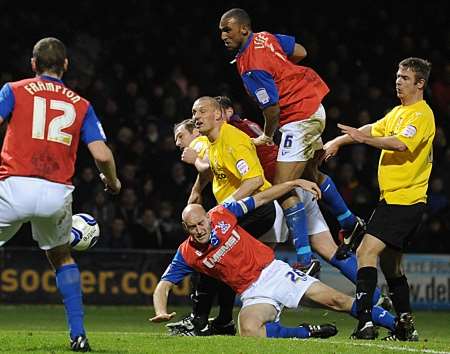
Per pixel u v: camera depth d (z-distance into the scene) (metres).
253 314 28.78
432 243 62.03
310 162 33.12
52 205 23.03
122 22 72.06
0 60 67.94
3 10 70.38
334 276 57.16
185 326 30.86
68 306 23.67
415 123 28.97
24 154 22.97
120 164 62.03
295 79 31.47
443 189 65.31
